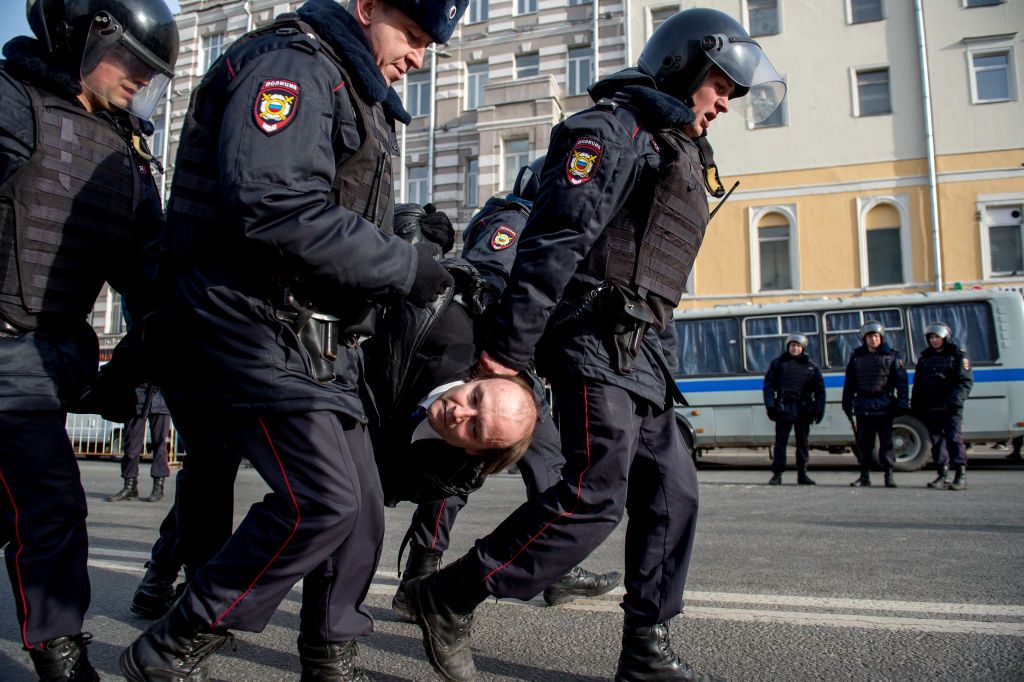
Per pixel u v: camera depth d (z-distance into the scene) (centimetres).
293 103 167
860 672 229
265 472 175
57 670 198
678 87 234
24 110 207
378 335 212
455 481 209
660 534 224
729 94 243
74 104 218
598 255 217
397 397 210
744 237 1906
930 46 1850
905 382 862
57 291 210
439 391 204
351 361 192
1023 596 314
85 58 210
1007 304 1146
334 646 197
